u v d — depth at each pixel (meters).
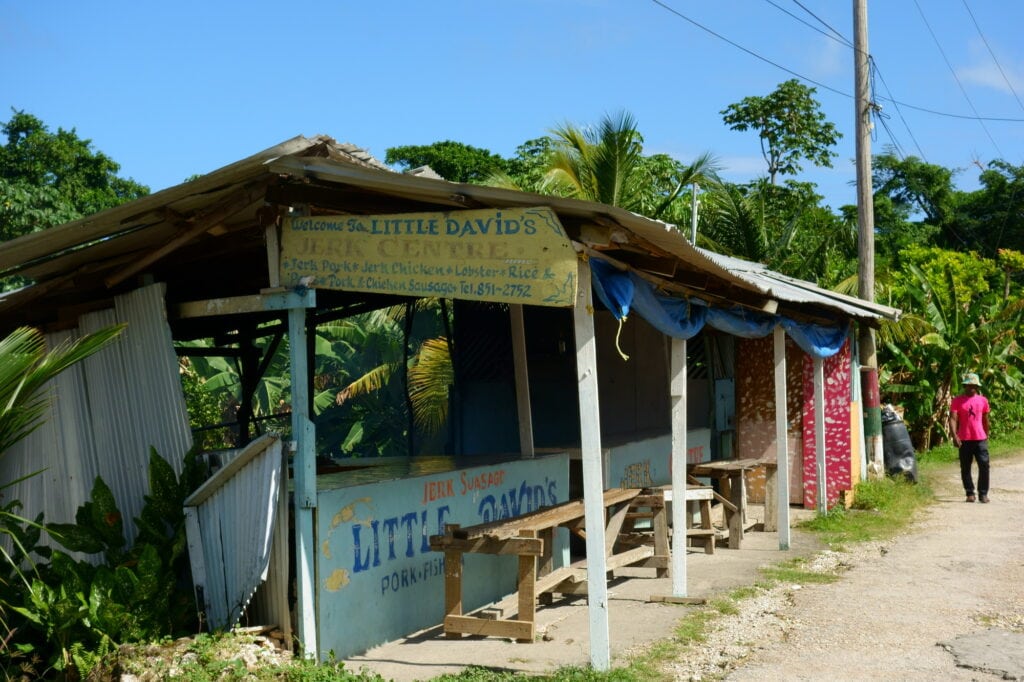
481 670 6.12
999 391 22.05
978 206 49.06
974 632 7.27
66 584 5.96
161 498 6.49
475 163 29.02
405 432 21.61
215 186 6.15
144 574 5.97
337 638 6.46
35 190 17.66
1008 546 10.58
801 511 13.20
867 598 8.34
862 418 14.62
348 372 23.62
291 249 6.51
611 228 5.86
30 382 5.95
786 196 33.62
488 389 12.23
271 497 6.10
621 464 10.74
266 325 10.74
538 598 8.11
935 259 30.39
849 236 26.77
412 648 6.82
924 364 19.81
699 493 9.92
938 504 13.80
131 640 5.78
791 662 6.54
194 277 8.26
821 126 34.31
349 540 6.63
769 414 13.69
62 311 7.25
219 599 6.36
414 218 6.18
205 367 19.73
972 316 19.61
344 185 6.50
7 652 5.76
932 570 9.43
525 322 12.18
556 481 9.16
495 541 6.96
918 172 48.47
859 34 15.54
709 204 23.47
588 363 6.18
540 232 5.82
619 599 8.30
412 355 20.92
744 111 34.25
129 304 7.05
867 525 11.98
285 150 6.04
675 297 8.09
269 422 20.47
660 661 6.50
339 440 22.20
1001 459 19.11
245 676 5.49
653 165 26.73
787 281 13.39
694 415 13.23
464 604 7.78
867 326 14.74
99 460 7.05
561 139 21.61
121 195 26.09
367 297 10.45
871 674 6.29
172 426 6.76
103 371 7.11
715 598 8.27
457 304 12.38
